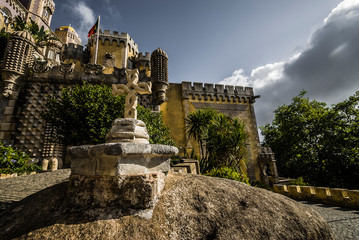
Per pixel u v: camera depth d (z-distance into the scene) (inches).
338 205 336.2
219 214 85.1
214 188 104.7
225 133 443.8
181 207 86.1
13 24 847.1
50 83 507.2
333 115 820.0
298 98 985.5
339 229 211.2
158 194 88.7
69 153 95.3
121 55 880.9
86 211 79.1
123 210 77.9
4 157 317.1
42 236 66.6
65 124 323.0
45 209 86.0
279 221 86.2
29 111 469.7
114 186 81.0
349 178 760.3
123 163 82.4
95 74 541.3
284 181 668.7
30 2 1144.2
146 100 573.9
